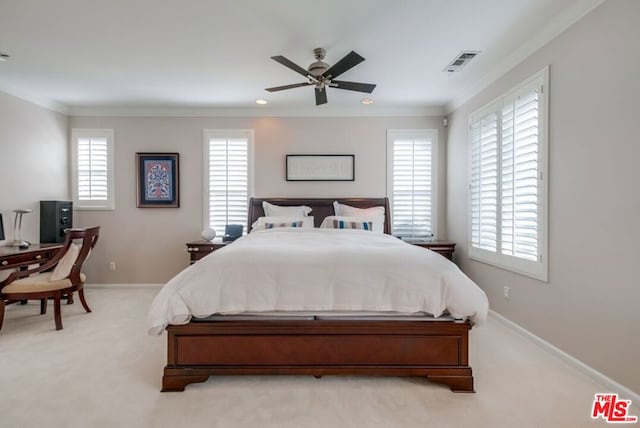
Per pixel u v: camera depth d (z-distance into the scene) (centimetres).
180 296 196
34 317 333
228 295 198
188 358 202
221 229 454
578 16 221
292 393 197
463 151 398
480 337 283
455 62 308
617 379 197
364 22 240
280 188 455
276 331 202
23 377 215
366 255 215
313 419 174
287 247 233
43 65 313
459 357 201
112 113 446
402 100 418
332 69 261
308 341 203
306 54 289
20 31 253
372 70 325
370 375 208
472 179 373
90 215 450
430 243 410
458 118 412
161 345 266
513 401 189
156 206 451
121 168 450
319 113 451
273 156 454
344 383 207
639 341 184
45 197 412
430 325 200
